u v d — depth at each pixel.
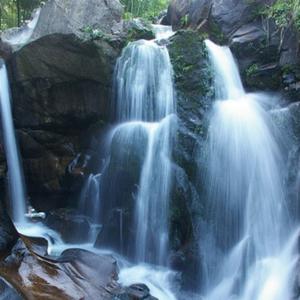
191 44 7.88
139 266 6.98
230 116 7.39
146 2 14.98
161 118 7.86
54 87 8.46
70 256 6.55
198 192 7.02
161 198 7.16
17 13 14.50
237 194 7.03
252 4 8.91
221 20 9.20
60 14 8.48
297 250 6.39
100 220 8.00
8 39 9.77
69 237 7.89
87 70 8.26
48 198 8.99
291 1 8.02
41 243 7.20
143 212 7.25
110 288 5.94
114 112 8.42
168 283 6.52
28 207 9.03
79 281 5.91
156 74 7.95
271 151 7.00
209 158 7.12
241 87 8.31
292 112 7.02
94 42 8.12
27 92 8.48
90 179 8.41
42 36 8.11
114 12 9.31
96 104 8.48
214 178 7.07
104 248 7.36
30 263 6.07
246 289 6.37
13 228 6.80
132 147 7.58
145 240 7.13
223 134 7.24
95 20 8.87
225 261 6.75
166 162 7.25
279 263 6.39
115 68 8.34
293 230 6.59
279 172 6.87
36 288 5.53
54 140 8.89
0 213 6.86
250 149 7.14
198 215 6.93
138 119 8.13
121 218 7.33
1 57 8.59
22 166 8.89
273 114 7.23
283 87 7.75
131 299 5.76
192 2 10.05
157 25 10.88
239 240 6.91
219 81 7.96
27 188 9.02
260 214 6.87
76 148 8.96
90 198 8.32
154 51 8.02
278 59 8.10
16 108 8.65
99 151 8.58
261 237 6.76
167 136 7.38
